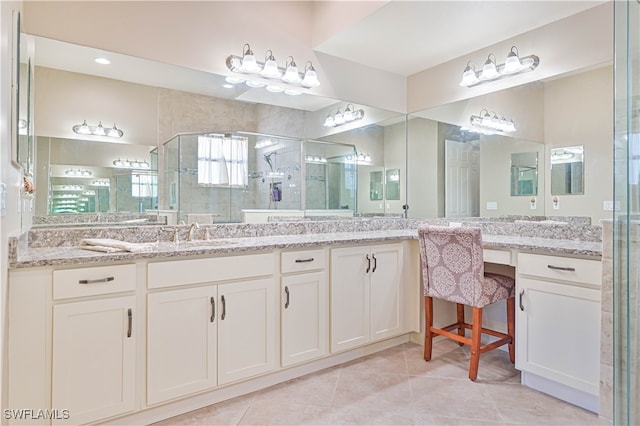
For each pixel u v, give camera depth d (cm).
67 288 154
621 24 122
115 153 218
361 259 251
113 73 218
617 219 127
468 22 243
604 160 221
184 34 233
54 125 200
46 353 150
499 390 208
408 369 236
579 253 185
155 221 231
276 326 213
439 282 240
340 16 258
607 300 173
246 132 266
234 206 261
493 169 279
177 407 184
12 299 144
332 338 237
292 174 287
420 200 336
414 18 239
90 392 159
